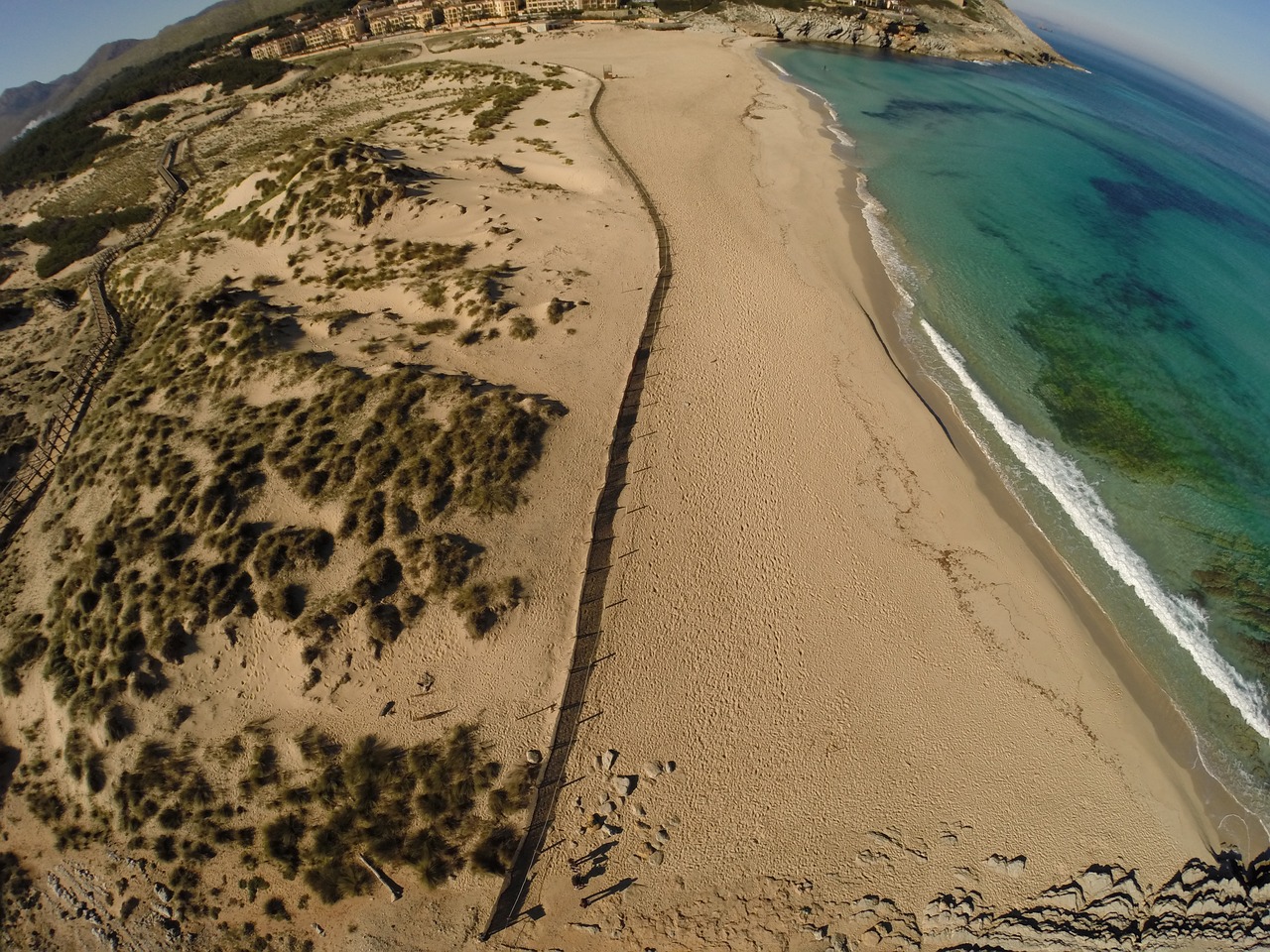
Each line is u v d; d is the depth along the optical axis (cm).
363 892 2212
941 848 2359
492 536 2970
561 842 2334
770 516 3309
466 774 2420
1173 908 2252
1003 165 7394
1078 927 2189
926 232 5800
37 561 3075
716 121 7675
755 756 2553
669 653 2802
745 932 2183
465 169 5975
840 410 3891
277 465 3097
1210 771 2634
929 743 2622
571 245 4853
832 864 2319
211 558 2802
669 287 4609
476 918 2184
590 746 2542
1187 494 3681
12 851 2348
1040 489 3647
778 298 4659
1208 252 6016
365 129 7781
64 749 2500
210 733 2484
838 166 6844
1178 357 4625
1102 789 2542
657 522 3216
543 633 2784
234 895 2220
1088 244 5931
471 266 4553
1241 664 2967
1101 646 2998
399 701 2564
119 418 3631
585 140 6756
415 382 3488
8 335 5094
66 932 2206
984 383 4278
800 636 2895
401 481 3058
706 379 3953
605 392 3750
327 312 4178
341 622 2658
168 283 4856
